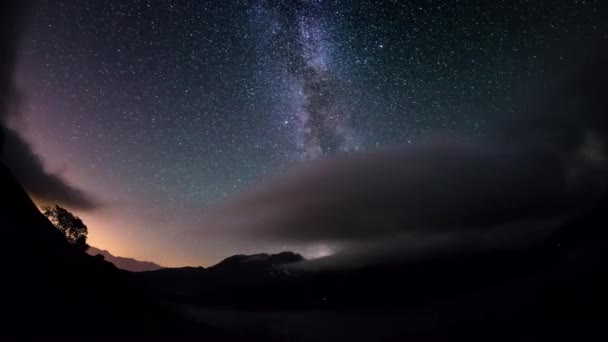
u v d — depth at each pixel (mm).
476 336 39219
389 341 43219
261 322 56094
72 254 27656
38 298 18766
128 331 22188
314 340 43781
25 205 28094
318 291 135875
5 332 15102
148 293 38562
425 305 74062
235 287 140375
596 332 33156
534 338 34719
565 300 44812
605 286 44031
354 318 67938
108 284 27891
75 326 18781
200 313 46625
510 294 57750
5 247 20234
